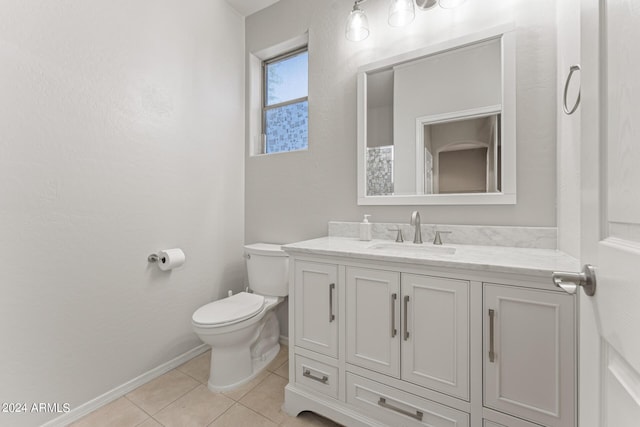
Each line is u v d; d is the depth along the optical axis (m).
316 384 1.38
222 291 2.17
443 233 1.52
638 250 0.38
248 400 1.52
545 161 1.29
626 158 0.42
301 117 2.22
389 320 1.18
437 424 1.08
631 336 0.39
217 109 2.13
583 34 0.58
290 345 1.47
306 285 1.42
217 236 2.13
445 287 1.07
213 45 2.09
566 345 0.88
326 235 1.95
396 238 1.61
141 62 1.65
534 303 0.92
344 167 1.87
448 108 1.52
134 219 1.63
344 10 1.86
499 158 1.39
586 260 0.56
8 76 1.17
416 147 1.60
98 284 1.47
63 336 1.34
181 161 1.88
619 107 0.44
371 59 1.75
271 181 2.21
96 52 1.45
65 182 1.34
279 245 2.12
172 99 1.82
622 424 0.43
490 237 1.40
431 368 1.10
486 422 1.00
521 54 1.34
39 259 1.26
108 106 1.50
